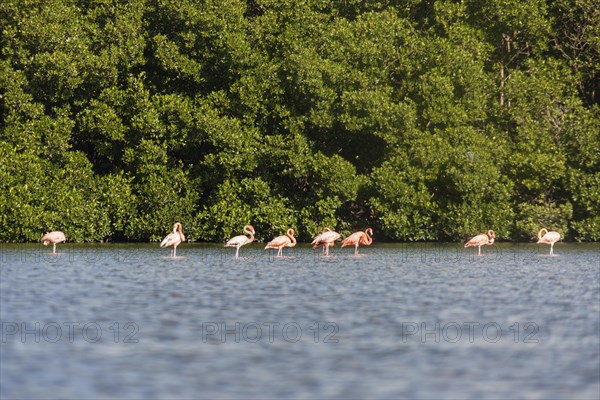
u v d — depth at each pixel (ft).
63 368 49.70
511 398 44.47
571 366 50.62
